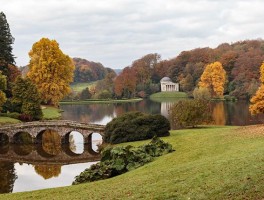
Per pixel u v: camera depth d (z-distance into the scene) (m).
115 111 121.44
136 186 23.42
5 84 72.94
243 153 28.89
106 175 33.12
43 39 98.25
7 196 26.33
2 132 64.19
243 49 186.75
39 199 24.47
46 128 62.44
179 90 197.25
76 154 54.94
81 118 101.12
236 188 19.25
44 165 48.38
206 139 41.56
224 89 155.00
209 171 23.75
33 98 77.81
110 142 51.31
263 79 50.06
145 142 46.97
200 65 184.25
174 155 35.62
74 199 22.83
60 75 100.75
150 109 124.06
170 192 20.59
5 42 92.69
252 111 47.31
